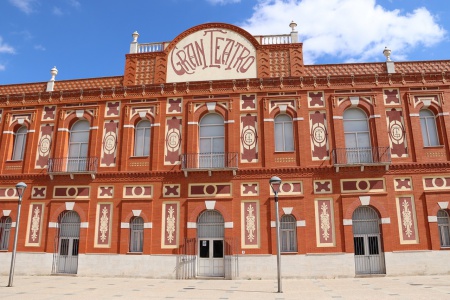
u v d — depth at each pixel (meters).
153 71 24.03
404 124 21.72
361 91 22.38
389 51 23.16
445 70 22.58
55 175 22.62
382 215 20.23
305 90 22.52
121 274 20.80
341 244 20.06
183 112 22.95
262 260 20.16
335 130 21.69
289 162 21.45
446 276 19.02
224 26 24.16
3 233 22.80
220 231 21.16
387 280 18.19
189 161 21.91
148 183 21.97
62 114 23.84
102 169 22.58
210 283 18.25
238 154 21.89
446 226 20.38
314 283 17.70
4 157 23.78
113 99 23.69
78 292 15.15
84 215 21.88
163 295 14.31
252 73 23.28
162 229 21.22
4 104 24.73
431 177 20.73
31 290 15.67
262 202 20.95
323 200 20.73
